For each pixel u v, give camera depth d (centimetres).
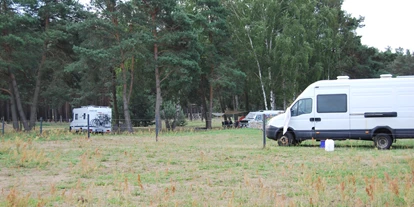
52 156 1564
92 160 1457
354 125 1911
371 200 773
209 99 5519
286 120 2006
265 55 5091
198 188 957
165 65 4150
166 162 1414
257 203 802
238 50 5147
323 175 1122
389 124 1866
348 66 5947
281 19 5044
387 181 959
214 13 4884
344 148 1888
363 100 1908
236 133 3409
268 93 5212
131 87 4275
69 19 4219
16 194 824
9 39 3409
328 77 5316
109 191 923
